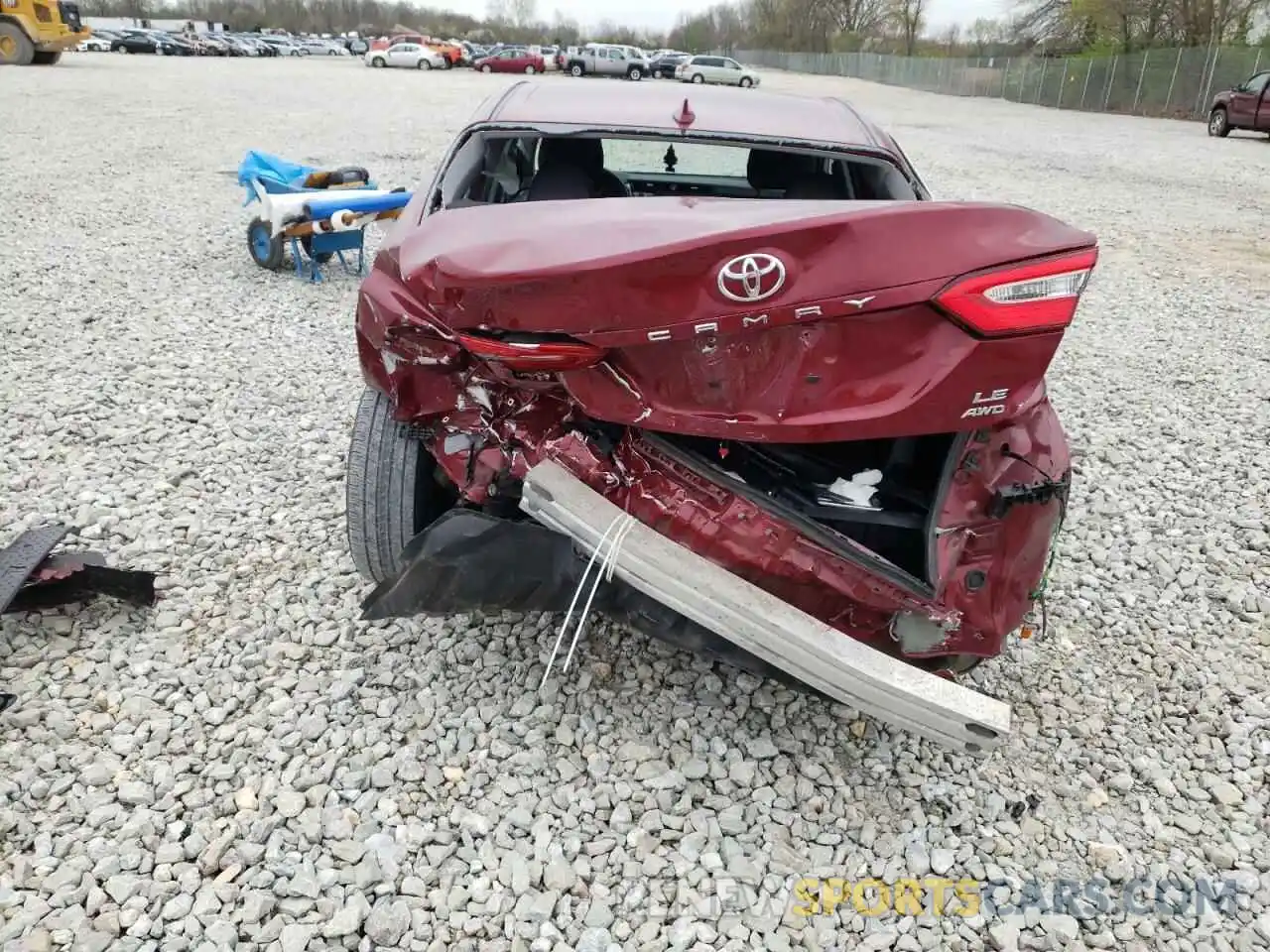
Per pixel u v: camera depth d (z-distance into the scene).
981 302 1.95
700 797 2.56
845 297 1.97
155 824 2.32
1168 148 19.50
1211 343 6.91
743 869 2.35
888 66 50.69
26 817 2.31
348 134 15.41
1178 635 3.44
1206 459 4.88
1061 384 5.88
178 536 3.52
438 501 3.00
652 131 3.20
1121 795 2.70
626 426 2.43
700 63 39.97
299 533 3.59
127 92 20.28
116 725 2.62
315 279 7.14
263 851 2.28
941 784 2.67
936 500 2.29
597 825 2.45
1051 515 2.32
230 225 8.71
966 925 2.27
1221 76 28.22
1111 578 3.76
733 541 2.33
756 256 1.96
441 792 2.50
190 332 5.79
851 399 2.09
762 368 2.11
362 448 2.82
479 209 2.44
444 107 21.09
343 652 2.98
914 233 1.96
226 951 2.03
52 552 3.26
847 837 2.49
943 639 2.35
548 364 2.16
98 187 9.98
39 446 4.11
